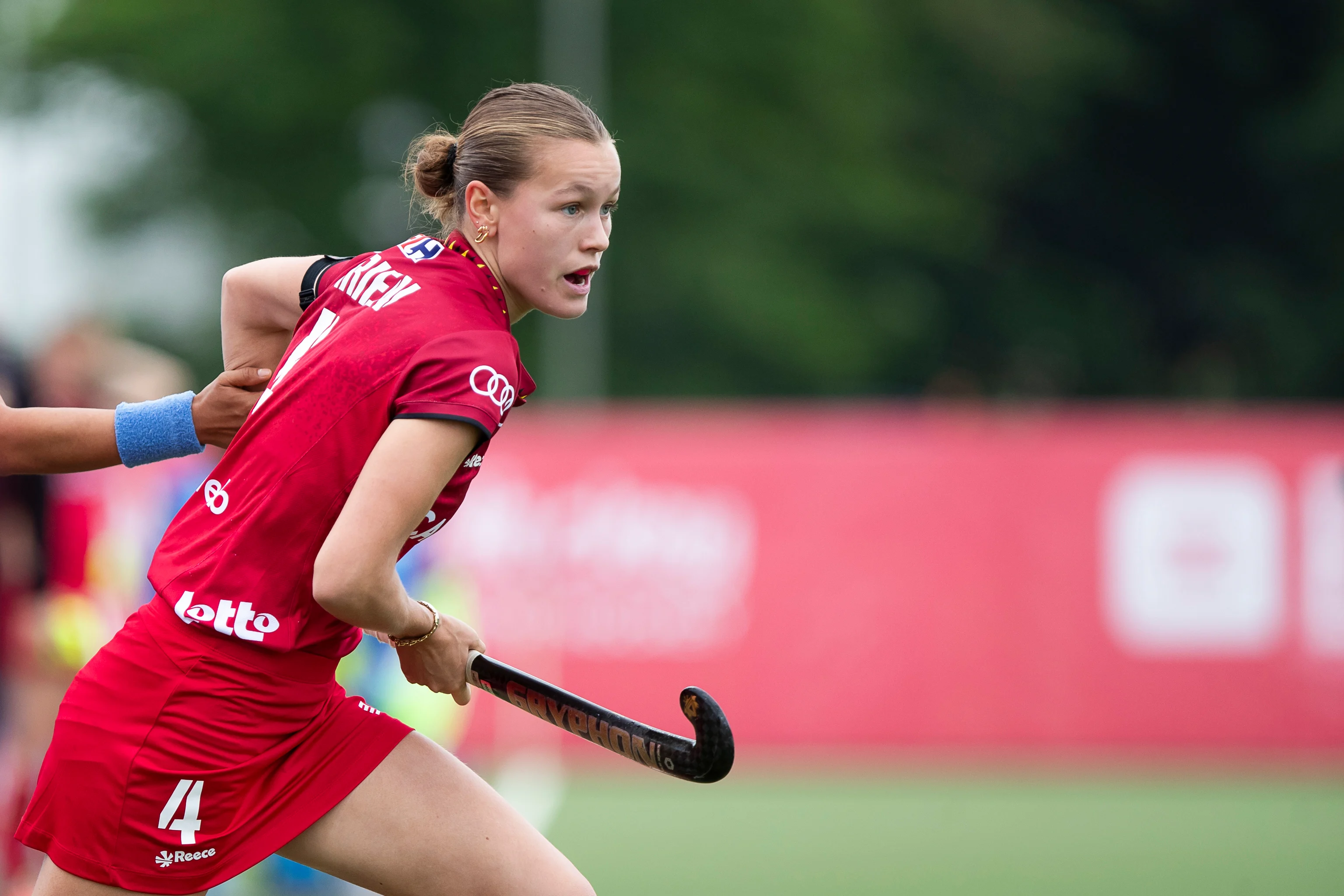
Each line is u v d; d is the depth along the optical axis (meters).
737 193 87.19
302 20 84.25
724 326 84.62
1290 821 25.47
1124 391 106.56
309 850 10.27
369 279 10.11
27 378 20.11
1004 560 30.42
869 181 91.69
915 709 30.47
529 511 30.98
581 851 23.31
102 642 20.70
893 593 30.56
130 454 10.89
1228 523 29.80
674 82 85.88
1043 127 107.38
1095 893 20.59
